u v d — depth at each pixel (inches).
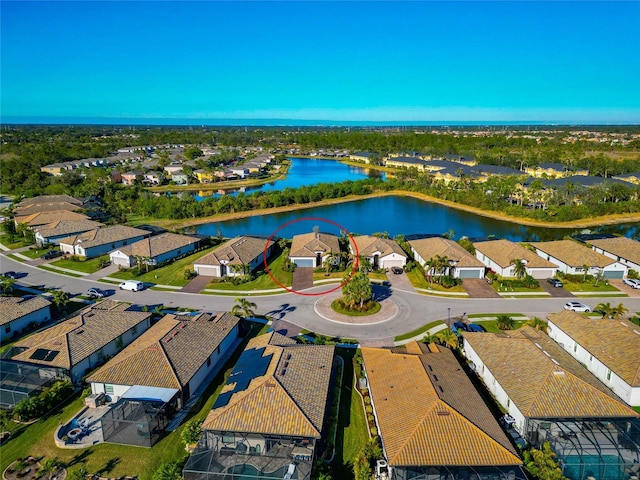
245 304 2220.7
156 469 1263.5
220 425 1289.4
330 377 1611.7
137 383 1536.7
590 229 4439.0
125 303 2235.5
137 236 3636.8
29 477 1235.9
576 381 1439.5
